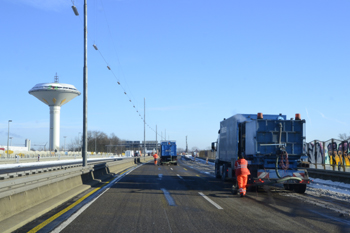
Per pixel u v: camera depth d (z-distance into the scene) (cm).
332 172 1914
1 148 7956
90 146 15725
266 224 781
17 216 791
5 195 742
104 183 1797
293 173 1391
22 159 5466
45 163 4816
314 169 2180
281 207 1034
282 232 705
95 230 705
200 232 698
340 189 1567
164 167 3994
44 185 1049
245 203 1112
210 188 1577
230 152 1848
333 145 2300
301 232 707
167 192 1392
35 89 9906
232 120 1827
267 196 1312
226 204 1085
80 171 1532
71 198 1185
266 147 1411
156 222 793
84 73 1941
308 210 980
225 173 1939
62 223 768
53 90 9825
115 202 1099
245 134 1587
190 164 5291
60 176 1200
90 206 1012
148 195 1289
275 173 1395
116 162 2994
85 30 1956
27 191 911
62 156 8144
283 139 1416
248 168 1430
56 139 10144
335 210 984
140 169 3438
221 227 745
